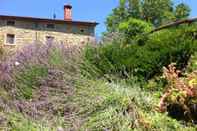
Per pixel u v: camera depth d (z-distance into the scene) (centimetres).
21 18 3312
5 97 527
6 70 589
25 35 3316
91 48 611
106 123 456
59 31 3372
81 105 487
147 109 480
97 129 454
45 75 562
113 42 628
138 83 552
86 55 598
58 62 575
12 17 3297
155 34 632
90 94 500
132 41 633
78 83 525
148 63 574
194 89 472
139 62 575
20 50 667
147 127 448
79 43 651
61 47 626
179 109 482
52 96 512
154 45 591
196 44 582
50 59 593
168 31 626
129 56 585
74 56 593
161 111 477
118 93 489
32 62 591
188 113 472
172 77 496
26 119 464
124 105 475
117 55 586
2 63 608
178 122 464
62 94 510
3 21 3306
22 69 579
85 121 464
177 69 573
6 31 3294
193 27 616
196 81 476
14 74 568
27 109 492
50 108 499
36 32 3322
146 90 541
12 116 472
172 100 476
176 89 481
